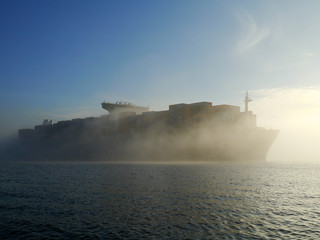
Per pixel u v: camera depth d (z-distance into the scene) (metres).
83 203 32.19
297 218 26.52
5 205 30.92
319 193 43.72
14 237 20.22
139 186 48.22
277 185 54.09
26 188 45.25
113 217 25.73
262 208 30.84
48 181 56.81
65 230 21.80
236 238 20.33
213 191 43.22
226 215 27.19
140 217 25.84
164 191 42.34
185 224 23.72
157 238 20.11
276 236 20.98
